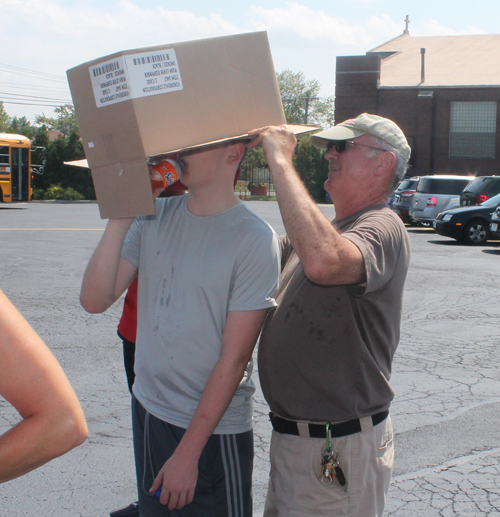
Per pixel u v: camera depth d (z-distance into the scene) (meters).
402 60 37.59
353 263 1.73
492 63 35.44
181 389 1.87
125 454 3.71
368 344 1.89
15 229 16.81
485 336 6.37
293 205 1.71
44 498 3.21
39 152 36.09
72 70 1.66
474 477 3.46
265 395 2.01
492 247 14.88
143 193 1.63
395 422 4.18
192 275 1.85
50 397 1.00
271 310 2.02
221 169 1.85
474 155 33.84
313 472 1.90
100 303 1.90
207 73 1.69
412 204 20.42
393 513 3.11
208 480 1.86
